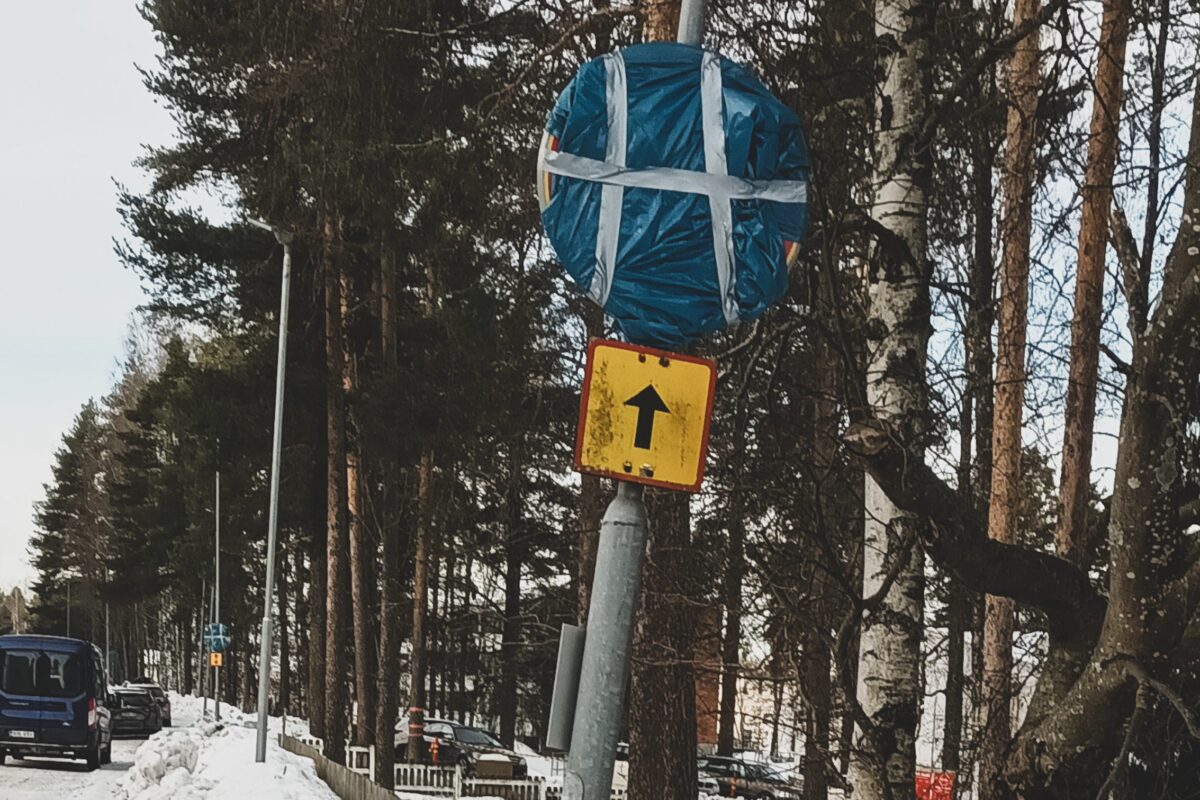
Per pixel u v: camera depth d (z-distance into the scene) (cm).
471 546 3147
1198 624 552
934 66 726
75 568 11906
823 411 1018
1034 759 616
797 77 822
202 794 1908
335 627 3070
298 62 1481
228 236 3008
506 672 4572
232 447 3192
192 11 2459
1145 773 597
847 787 643
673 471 339
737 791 3195
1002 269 1134
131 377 7862
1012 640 1250
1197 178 538
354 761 3106
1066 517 1259
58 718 2806
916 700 640
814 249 654
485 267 2022
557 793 3097
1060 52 700
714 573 1177
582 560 1805
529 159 1305
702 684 1498
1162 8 753
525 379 2009
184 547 5931
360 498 3344
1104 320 965
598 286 358
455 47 1298
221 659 5009
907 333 649
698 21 385
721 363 688
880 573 640
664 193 360
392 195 1568
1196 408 545
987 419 1392
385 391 2650
